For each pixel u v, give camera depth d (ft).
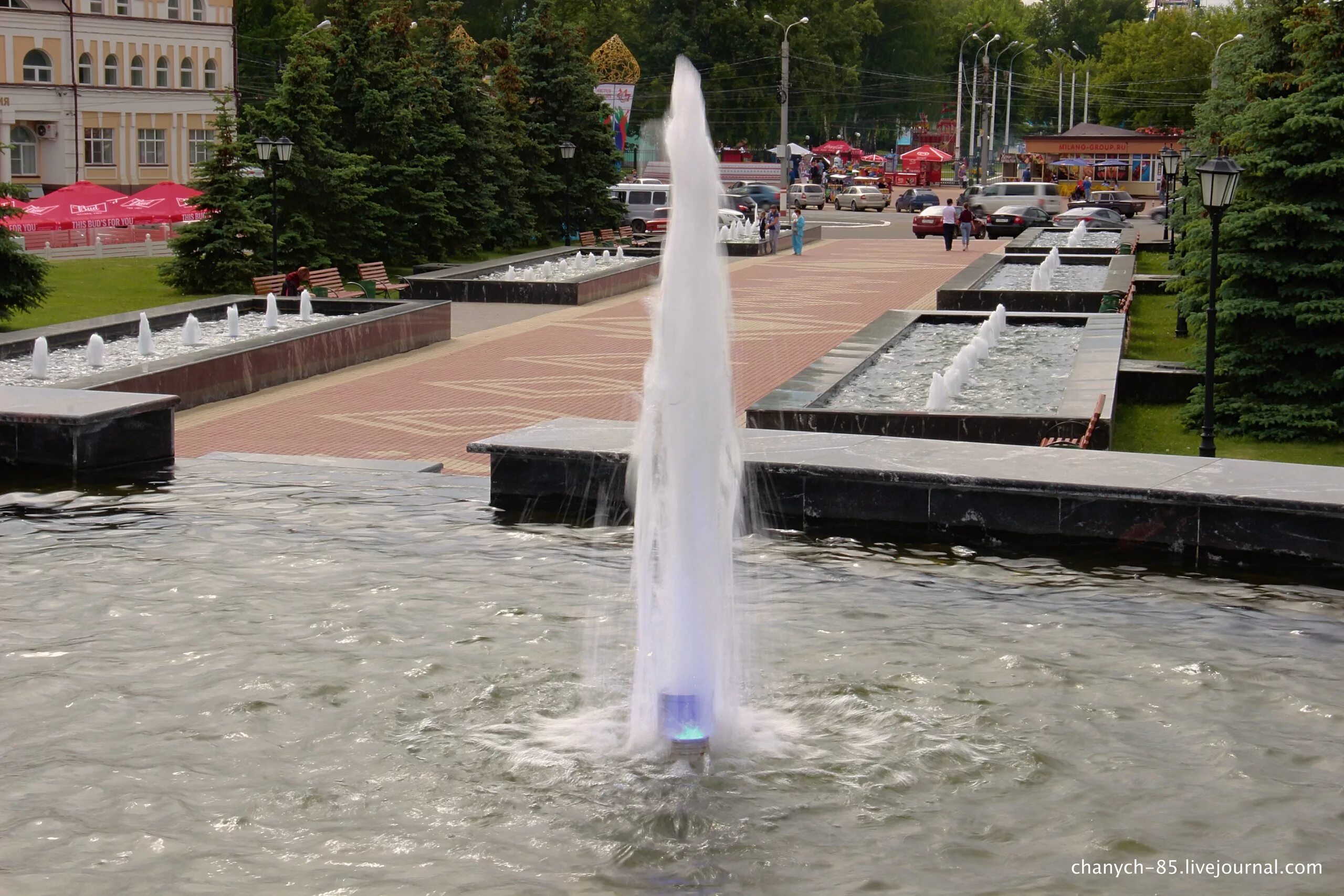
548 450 34.58
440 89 127.85
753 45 283.38
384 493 36.45
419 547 31.17
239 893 16.26
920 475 32.09
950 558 30.55
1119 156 251.39
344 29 120.06
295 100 104.58
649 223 174.70
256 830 17.89
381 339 71.92
